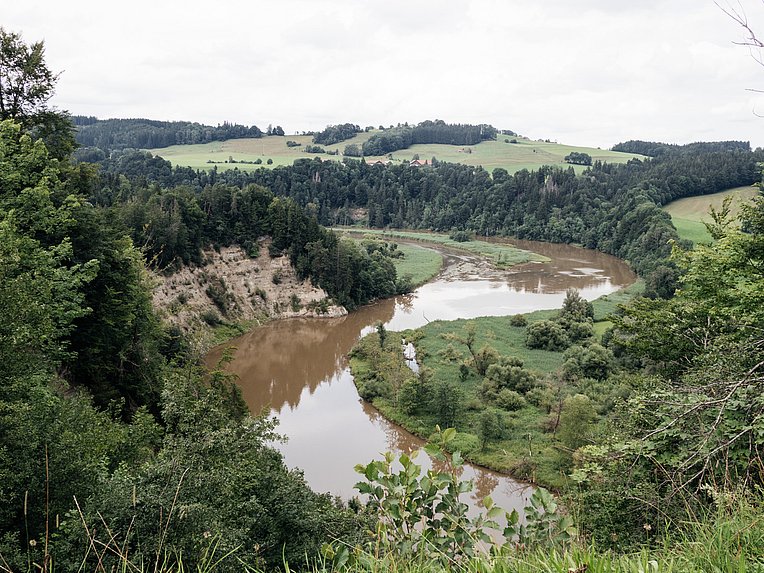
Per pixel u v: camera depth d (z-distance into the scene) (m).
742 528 4.57
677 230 105.44
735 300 16.88
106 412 22.02
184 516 9.33
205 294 66.19
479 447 35.06
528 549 4.97
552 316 65.31
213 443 12.46
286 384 50.47
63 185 28.50
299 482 15.20
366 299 81.19
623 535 7.74
